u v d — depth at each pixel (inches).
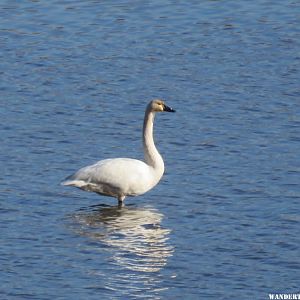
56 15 1341.0
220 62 1178.6
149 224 780.0
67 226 773.9
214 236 754.8
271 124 1001.5
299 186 853.8
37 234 756.6
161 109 834.8
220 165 904.3
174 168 899.4
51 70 1158.3
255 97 1074.1
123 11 1357.0
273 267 701.3
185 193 845.2
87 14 1346.0
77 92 1096.2
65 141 964.0
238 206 815.7
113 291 660.1
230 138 968.9
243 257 716.7
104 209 813.9
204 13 1346.0
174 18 1328.7
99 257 713.6
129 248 731.4
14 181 865.5
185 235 757.9
